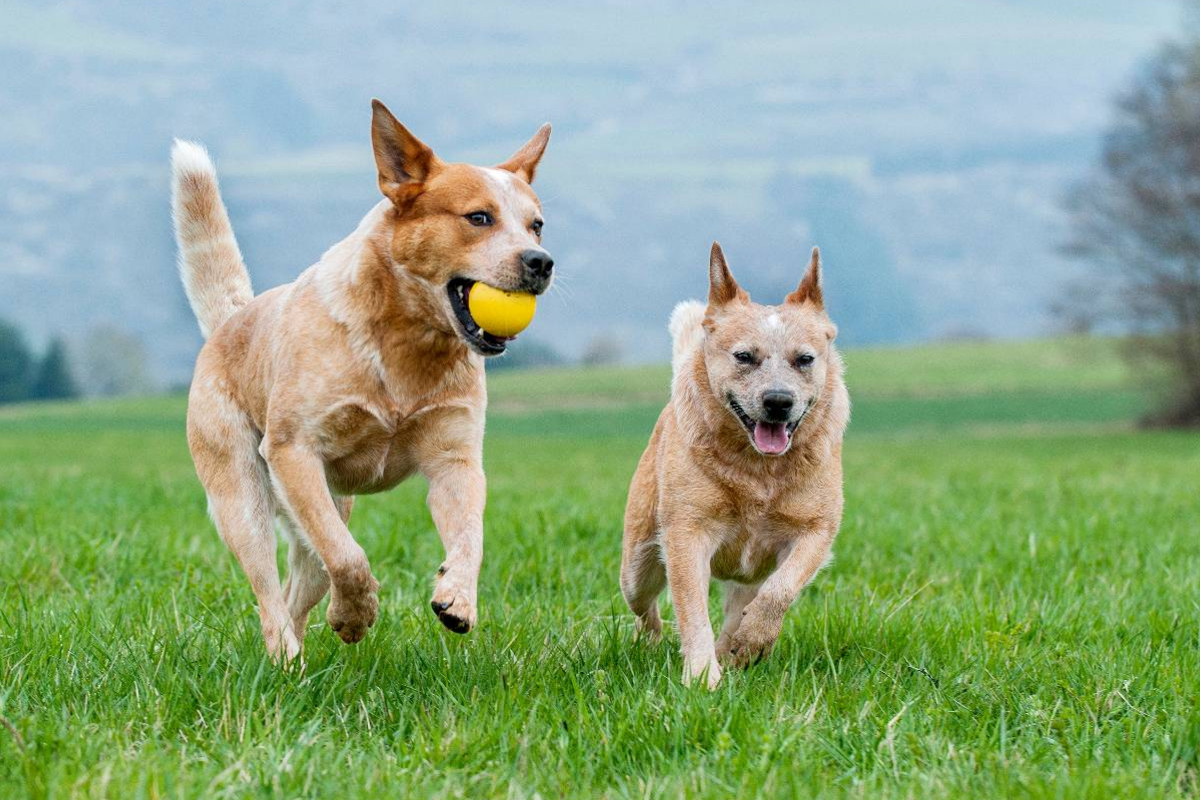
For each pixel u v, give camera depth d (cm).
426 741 550
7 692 586
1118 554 1039
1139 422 5850
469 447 723
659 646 764
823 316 779
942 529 1175
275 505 773
